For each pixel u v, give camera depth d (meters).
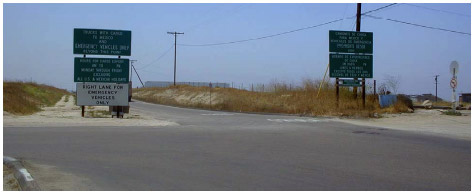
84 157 10.99
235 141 14.00
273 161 10.59
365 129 18.33
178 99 67.12
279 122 21.92
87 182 8.46
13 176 8.96
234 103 40.78
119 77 24.48
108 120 21.55
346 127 19.30
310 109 30.39
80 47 23.89
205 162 10.43
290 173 9.28
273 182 8.49
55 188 7.98
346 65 28.38
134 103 57.66
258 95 44.53
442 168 9.85
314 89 37.84
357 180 8.68
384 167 9.94
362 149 12.50
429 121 22.70
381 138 15.12
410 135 16.19
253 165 10.09
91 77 24.20
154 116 27.31
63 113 28.75
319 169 9.68
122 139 14.22
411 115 26.41
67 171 9.41
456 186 8.25
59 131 16.25
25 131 16.09
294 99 35.78
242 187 8.11
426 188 8.09
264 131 17.09
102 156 11.14
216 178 8.81
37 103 45.84
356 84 28.81
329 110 28.55
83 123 19.77
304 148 12.62
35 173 9.18
